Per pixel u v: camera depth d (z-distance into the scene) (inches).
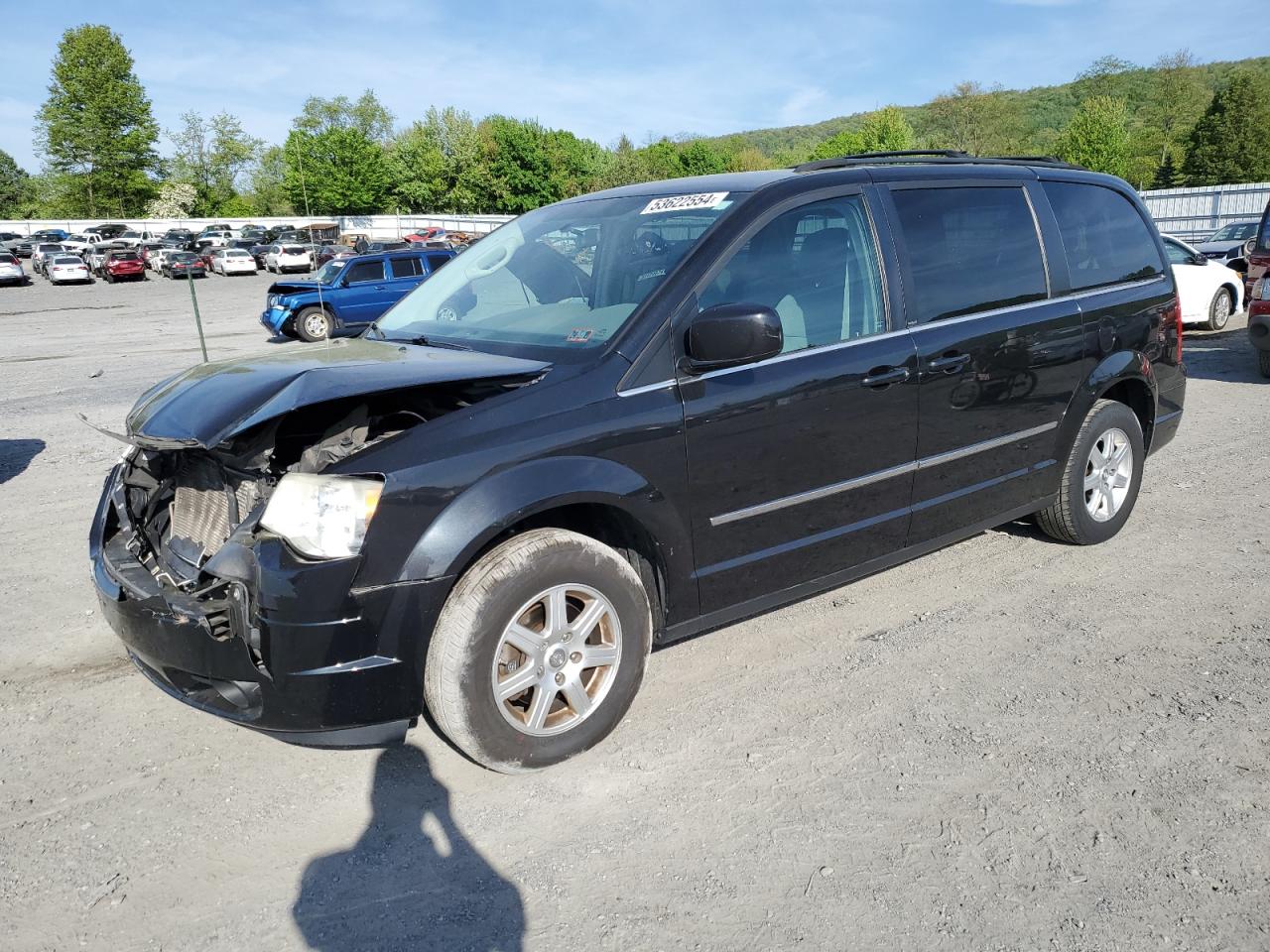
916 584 174.2
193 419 108.8
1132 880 95.5
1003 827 104.2
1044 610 161.2
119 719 133.0
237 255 1713.8
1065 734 122.7
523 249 153.8
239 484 112.3
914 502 149.8
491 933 90.4
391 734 106.1
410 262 738.8
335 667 100.2
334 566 98.3
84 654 154.3
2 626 166.1
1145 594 166.6
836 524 140.0
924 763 117.0
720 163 4094.5
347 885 97.8
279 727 102.6
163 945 89.6
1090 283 176.4
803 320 133.6
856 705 131.3
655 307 121.4
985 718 127.1
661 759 119.3
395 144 3161.9
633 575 119.0
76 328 880.9
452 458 104.6
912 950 86.9
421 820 108.1
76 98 3484.3
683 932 89.7
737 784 113.5
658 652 149.4
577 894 95.3
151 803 112.5
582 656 116.4
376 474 101.0
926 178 153.2
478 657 106.3
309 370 114.7
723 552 128.3
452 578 103.7
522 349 126.3
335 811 110.3
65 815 110.3
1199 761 115.9
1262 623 153.8
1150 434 195.5
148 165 3612.2
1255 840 101.0
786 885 96.0
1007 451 163.0
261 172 3016.7
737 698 134.1
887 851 100.8
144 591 111.0
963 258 154.8
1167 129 3558.1
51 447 325.1
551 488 108.7
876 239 143.3
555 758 116.0
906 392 142.6
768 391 127.0
